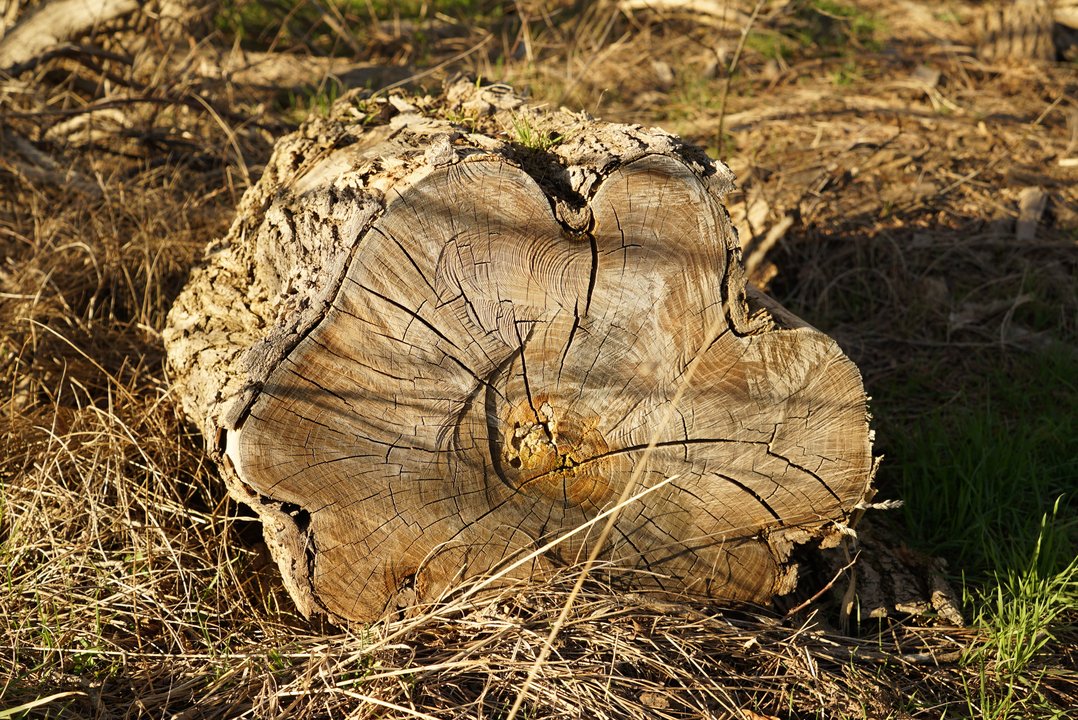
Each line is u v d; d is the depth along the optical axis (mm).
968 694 2641
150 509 3104
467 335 2465
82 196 4691
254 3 8602
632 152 2480
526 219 2418
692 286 2549
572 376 2582
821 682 2604
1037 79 7402
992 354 4520
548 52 7879
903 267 4953
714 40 8008
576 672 2467
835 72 7559
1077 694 2725
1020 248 5145
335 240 2404
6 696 2432
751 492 2758
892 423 3947
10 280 4141
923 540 3377
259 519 2855
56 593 2764
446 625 2625
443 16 8523
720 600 2855
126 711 2459
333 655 2535
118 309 4250
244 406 2375
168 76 6188
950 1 9609
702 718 2441
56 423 3443
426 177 2340
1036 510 3449
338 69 7258
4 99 5375
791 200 5363
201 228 4648
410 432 2516
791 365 2652
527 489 2652
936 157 5969
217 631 2734
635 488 2693
